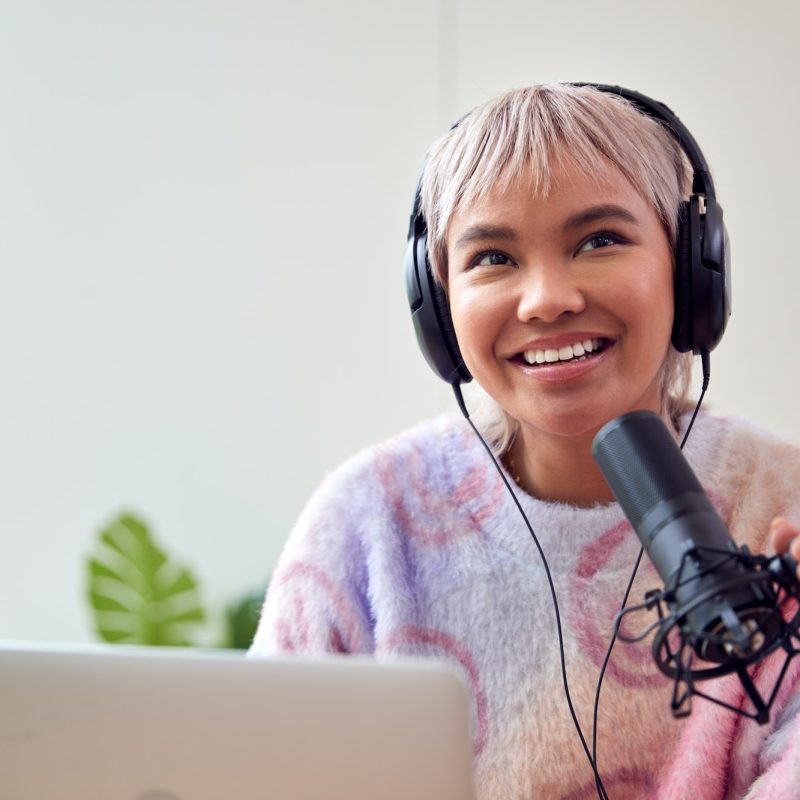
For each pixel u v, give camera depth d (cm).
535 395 103
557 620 105
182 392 258
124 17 257
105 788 72
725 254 103
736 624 65
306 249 253
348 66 247
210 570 257
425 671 72
